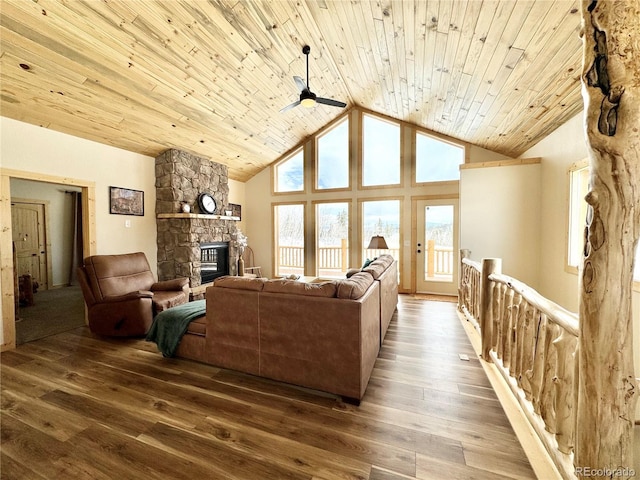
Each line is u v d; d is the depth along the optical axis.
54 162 3.36
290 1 2.88
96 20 2.48
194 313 2.73
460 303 4.26
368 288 2.36
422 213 5.62
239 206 6.86
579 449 1.18
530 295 1.74
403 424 1.77
